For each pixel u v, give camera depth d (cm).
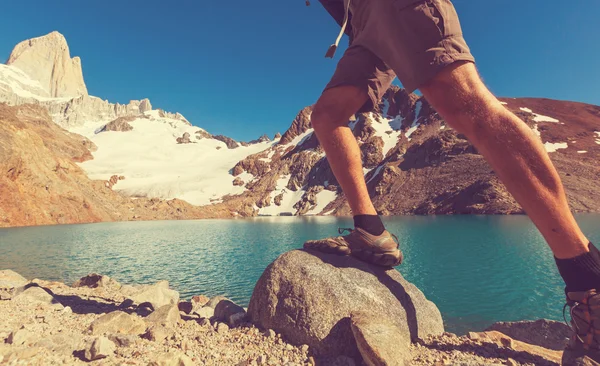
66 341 279
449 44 185
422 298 347
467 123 185
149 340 296
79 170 9281
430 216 6769
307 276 319
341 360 261
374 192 9369
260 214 11569
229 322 344
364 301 300
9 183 6109
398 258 318
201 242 3459
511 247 2334
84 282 799
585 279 180
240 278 1667
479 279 1459
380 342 243
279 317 308
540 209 173
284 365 255
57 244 3178
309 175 13175
